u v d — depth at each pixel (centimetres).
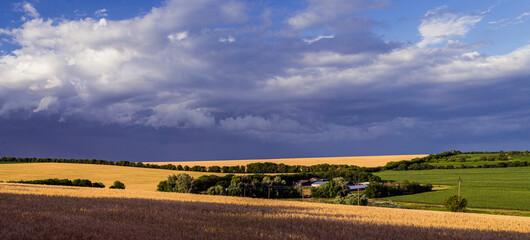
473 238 1622
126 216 1691
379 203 6744
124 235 1209
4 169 11162
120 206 2211
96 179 10219
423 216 2830
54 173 10800
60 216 1519
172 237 1216
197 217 1809
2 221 1312
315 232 1551
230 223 1648
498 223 2512
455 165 12962
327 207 3369
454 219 2673
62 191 3697
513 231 2022
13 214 1492
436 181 10175
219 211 2255
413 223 2161
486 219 2844
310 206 3403
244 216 1972
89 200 2580
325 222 1894
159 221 1577
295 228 1620
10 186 4194
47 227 1252
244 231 1445
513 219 3114
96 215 1672
